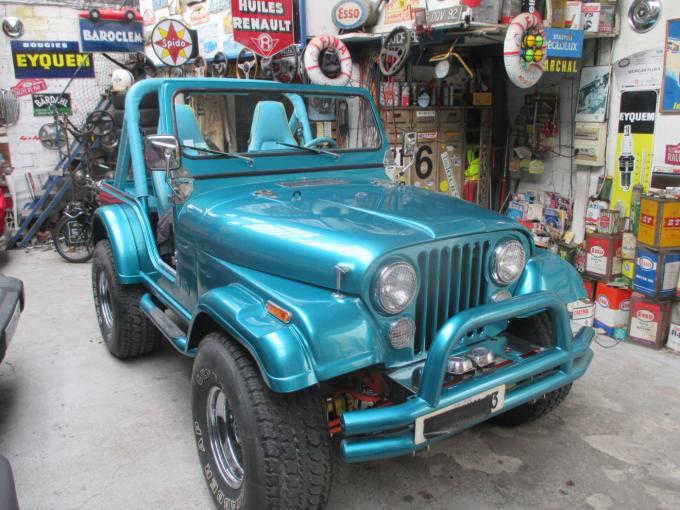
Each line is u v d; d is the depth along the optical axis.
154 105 3.75
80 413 3.24
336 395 2.29
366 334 1.98
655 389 3.46
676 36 4.21
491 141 6.06
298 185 2.96
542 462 2.74
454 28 4.37
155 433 3.03
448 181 6.03
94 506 2.48
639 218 4.08
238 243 2.40
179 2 7.38
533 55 4.16
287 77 5.58
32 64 7.79
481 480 2.62
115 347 3.80
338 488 2.56
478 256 2.33
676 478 2.62
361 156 3.40
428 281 2.15
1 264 6.66
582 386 3.51
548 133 5.42
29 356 4.03
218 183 2.93
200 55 7.21
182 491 2.58
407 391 2.03
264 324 1.97
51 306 5.11
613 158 4.81
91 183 6.83
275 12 5.52
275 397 2.00
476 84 6.05
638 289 4.12
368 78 5.61
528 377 2.24
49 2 7.75
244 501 2.09
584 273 4.74
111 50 7.51
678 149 4.29
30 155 7.95
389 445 1.91
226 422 2.33
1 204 6.69
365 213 2.40
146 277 3.42
